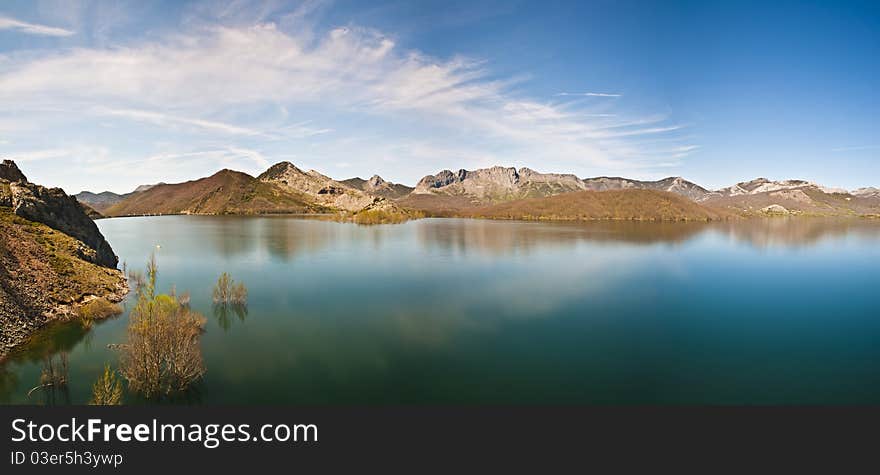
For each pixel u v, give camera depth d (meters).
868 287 77.69
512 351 45.06
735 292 73.19
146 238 150.38
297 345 45.69
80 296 53.34
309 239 151.62
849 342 48.78
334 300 64.38
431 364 41.47
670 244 147.75
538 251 124.88
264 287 72.38
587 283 79.12
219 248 122.00
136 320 38.84
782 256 120.12
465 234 179.00
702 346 47.34
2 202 64.25
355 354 43.50
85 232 73.75
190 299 62.34
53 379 33.56
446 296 67.75
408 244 138.75
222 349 44.19
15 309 44.59
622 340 48.91
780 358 44.22
